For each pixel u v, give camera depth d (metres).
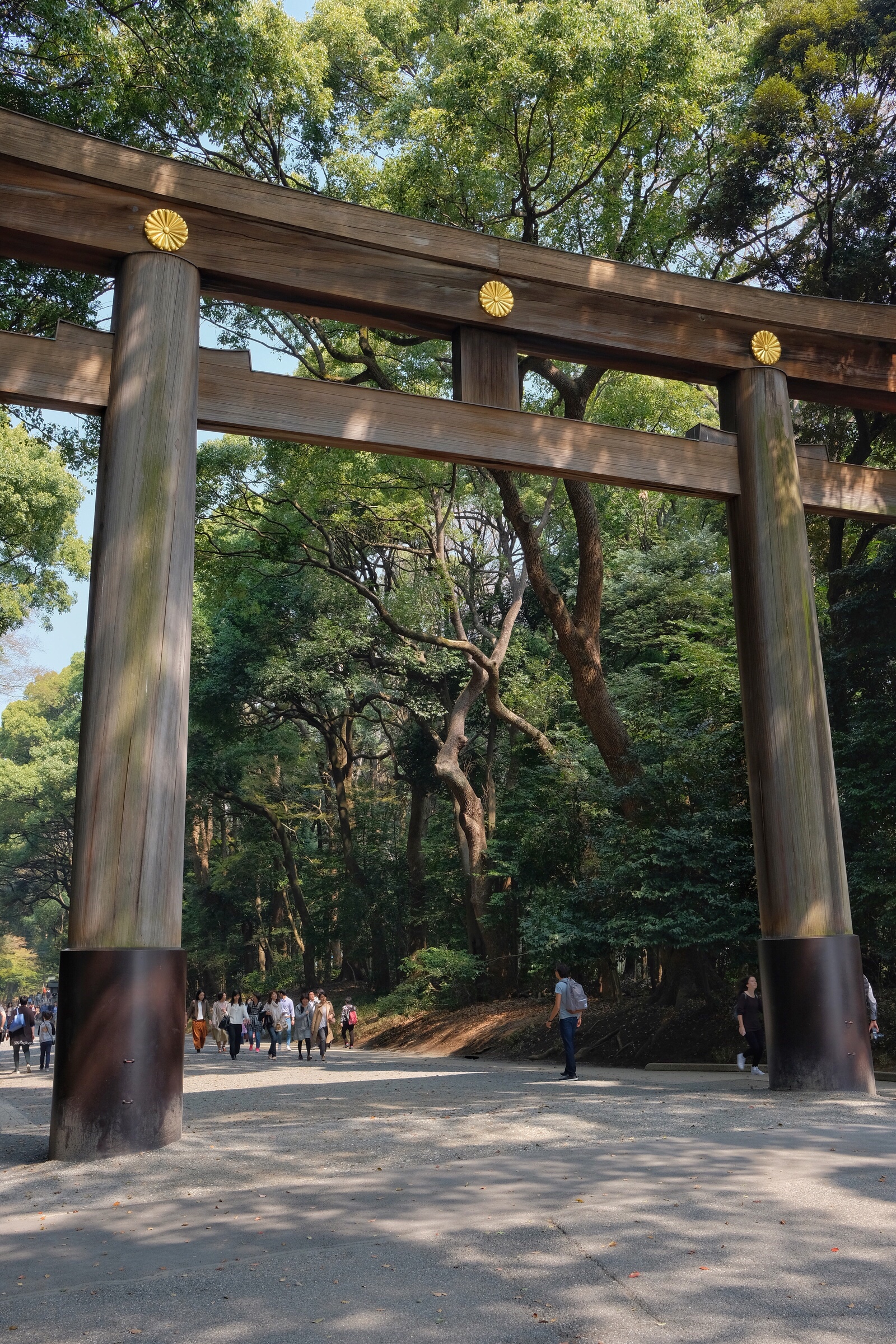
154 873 8.02
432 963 29.45
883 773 16.05
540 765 28.20
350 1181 6.14
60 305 16.58
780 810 10.46
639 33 17.67
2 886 67.88
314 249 9.77
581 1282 4.22
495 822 31.86
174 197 9.16
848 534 22.53
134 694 8.19
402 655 33.31
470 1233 4.91
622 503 30.89
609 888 18.77
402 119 21.78
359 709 38.25
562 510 30.39
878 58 19.62
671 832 17.41
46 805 56.88
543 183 20.42
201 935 47.84
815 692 10.79
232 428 9.48
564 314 10.73
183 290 9.11
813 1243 4.62
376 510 28.73
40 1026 23.50
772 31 20.42
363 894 39.22
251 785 41.47
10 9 14.61
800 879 10.27
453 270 10.34
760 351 11.43
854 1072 9.81
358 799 40.09
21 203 8.73
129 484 8.55
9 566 29.00
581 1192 5.61
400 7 23.80
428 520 29.62
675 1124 7.89
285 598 36.22
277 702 38.12
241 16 18.83
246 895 46.91
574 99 18.36
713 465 11.20
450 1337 3.72
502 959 29.08
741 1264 4.38
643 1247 4.62
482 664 27.89
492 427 10.30
